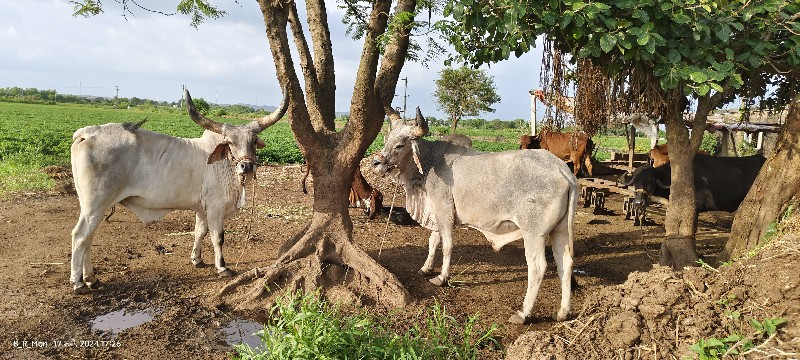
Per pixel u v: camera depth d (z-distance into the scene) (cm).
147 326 507
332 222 629
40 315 515
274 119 604
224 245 788
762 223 580
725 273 415
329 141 644
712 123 1229
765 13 507
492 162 583
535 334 426
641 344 390
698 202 832
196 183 620
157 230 857
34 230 820
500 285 654
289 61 586
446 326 526
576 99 630
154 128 4128
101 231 828
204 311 552
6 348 448
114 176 565
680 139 648
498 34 547
